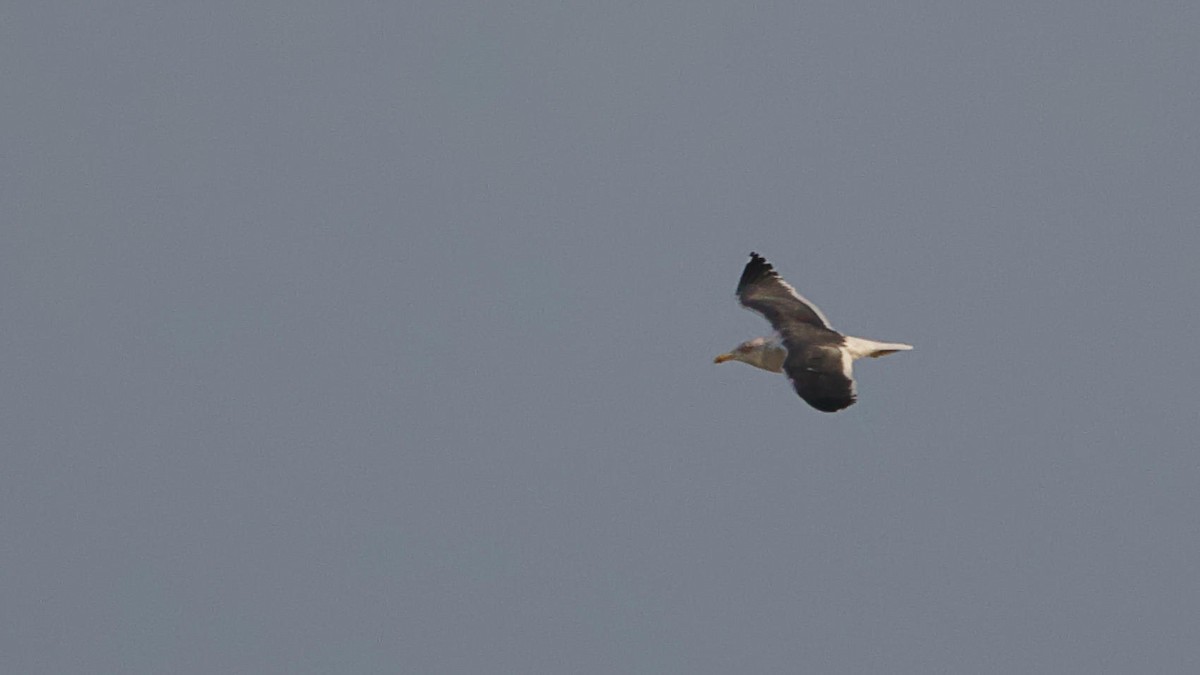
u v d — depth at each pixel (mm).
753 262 46781
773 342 44875
